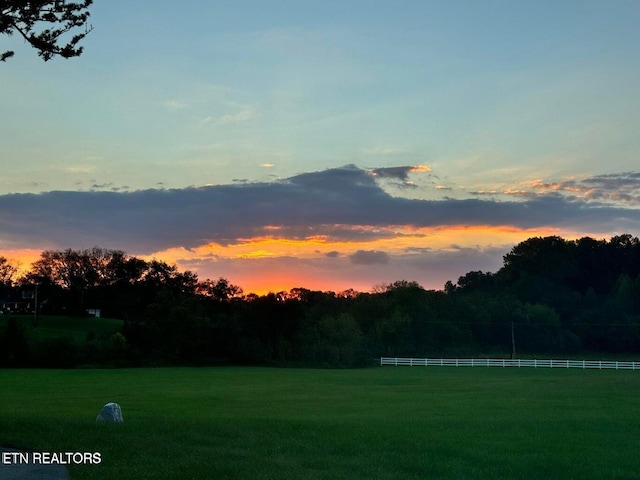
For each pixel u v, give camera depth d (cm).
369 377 7931
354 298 15175
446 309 13825
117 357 10244
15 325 9588
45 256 16600
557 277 16825
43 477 1625
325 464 1986
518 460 2227
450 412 3972
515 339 13500
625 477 2047
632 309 14575
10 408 3966
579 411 4041
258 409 4119
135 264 16938
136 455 1906
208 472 1728
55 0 2189
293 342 11306
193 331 10819
